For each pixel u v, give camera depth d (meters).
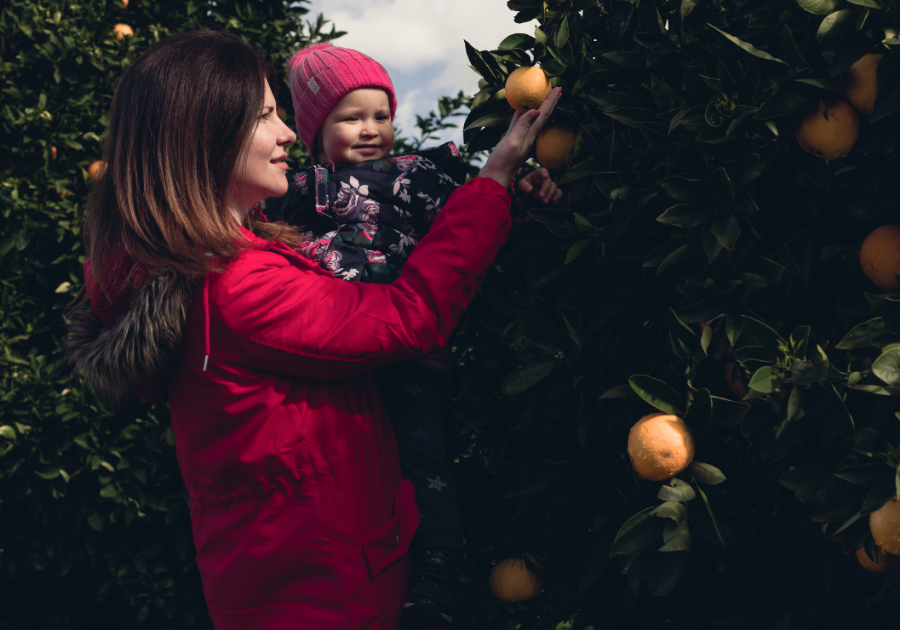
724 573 1.39
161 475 2.93
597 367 1.29
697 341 1.20
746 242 1.14
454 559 1.34
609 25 1.36
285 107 3.81
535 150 1.41
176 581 3.00
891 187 1.11
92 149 3.18
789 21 1.08
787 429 1.06
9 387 2.77
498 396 1.49
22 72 3.18
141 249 1.14
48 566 3.01
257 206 1.49
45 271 3.08
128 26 3.52
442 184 1.64
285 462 1.14
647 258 1.20
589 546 1.43
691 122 1.12
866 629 1.21
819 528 1.23
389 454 1.29
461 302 1.20
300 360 1.13
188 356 1.16
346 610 1.15
